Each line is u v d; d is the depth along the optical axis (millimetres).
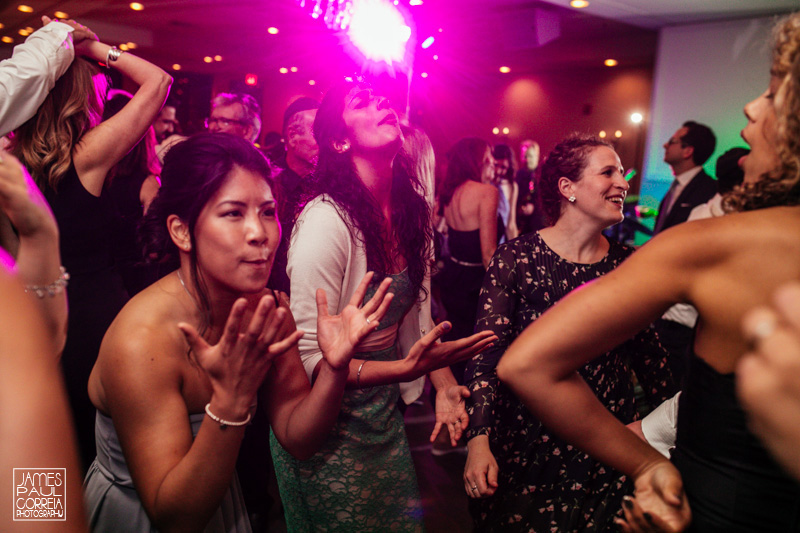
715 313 736
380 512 1531
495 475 1454
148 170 2586
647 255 777
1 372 445
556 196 1747
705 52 8484
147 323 1015
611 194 1659
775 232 700
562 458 1601
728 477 744
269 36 11242
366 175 1585
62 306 1128
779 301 445
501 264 1739
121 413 1002
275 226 1075
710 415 763
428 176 1952
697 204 4320
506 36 9273
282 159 2838
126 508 1109
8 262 538
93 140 1717
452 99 13023
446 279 3781
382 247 1553
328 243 1454
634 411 1672
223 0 8906
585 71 11688
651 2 7941
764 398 438
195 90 6434
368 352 1568
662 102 8930
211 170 995
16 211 1060
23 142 1624
